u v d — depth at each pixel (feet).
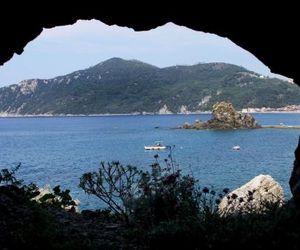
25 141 327.67
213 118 433.07
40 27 30.35
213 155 200.03
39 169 155.63
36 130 501.97
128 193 33.58
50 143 302.04
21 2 27.99
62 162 181.16
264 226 20.80
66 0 28.68
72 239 23.32
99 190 36.50
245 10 28.86
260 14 28.81
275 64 32.86
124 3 29.14
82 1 28.89
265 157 187.42
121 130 454.40
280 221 20.98
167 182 29.40
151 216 28.22
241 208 25.31
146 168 133.28
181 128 443.32
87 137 362.74
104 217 32.55
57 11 29.32
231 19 29.94
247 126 421.59
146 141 303.07
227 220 22.75
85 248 21.99
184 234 21.93
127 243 24.67
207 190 29.32
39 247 21.06
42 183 116.78
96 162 178.50
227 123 426.10
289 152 208.85
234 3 28.55
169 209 28.09
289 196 65.82
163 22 30.73
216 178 118.21
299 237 19.67
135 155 206.80
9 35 29.78
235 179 115.75
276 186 40.78
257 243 20.08
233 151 220.64
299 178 29.78
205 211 24.77
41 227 22.80
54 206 33.83
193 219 23.21
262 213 24.45
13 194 28.45
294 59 31.37
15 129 534.78
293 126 447.42
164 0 28.89
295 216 21.45
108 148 252.42
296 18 28.04
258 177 40.70
